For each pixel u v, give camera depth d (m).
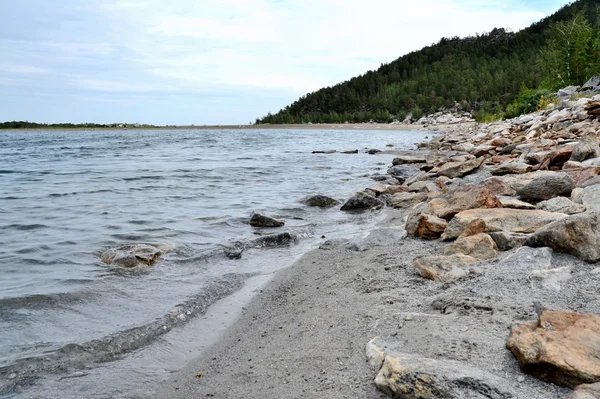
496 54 118.44
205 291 4.76
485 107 80.44
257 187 12.55
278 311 4.14
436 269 4.17
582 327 2.48
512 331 2.66
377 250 5.57
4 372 3.13
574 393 2.01
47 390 2.96
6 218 8.51
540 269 3.67
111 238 6.94
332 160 20.72
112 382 3.07
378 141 38.09
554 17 123.88
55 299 4.49
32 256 6.00
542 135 13.53
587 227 3.80
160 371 3.23
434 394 2.22
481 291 3.50
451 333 2.87
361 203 9.23
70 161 21.94
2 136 65.12
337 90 122.75
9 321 3.98
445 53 125.19
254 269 5.56
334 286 4.48
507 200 6.15
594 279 3.37
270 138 47.16
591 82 27.02
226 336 3.76
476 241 4.48
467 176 9.86
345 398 2.47
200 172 16.09
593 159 7.58
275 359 3.13
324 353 3.04
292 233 7.20
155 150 29.77
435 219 5.81
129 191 11.89
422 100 97.62
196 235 7.19
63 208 9.55
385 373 2.45
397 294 3.87
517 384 2.28
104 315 4.13
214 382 2.98
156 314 4.15
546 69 41.47
